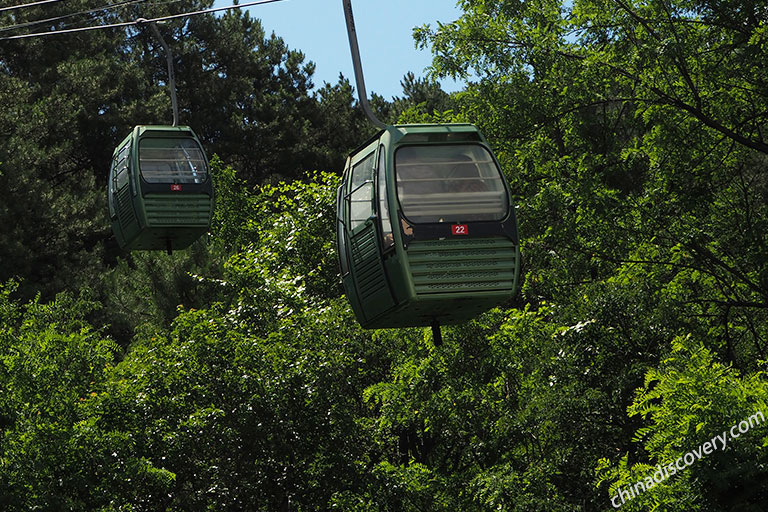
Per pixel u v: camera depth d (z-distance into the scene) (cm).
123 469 2502
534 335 3184
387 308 1711
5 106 6331
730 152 3588
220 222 5769
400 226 1631
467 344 3216
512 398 3184
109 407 2673
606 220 3528
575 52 3791
